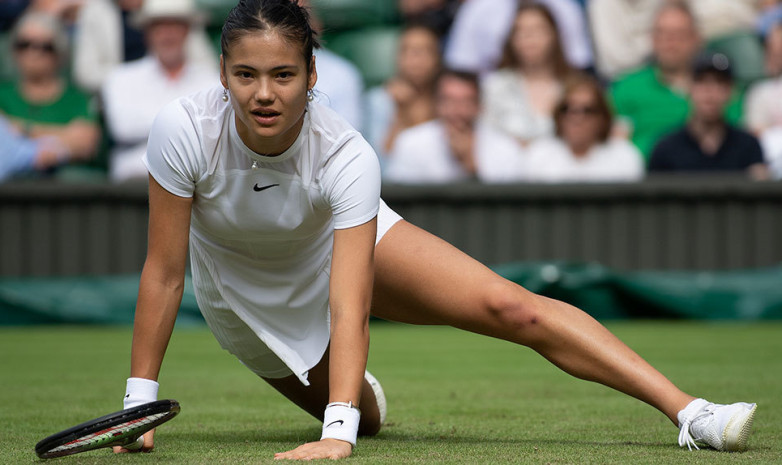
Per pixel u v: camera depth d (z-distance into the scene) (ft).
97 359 68.28
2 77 107.76
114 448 28.66
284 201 28.99
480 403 44.37
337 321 27.96
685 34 106.83
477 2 106.42
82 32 108.68
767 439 31.48
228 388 51.31
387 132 107.04
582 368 30.42
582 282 95.35
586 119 102.32
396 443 31.07
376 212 28.66
